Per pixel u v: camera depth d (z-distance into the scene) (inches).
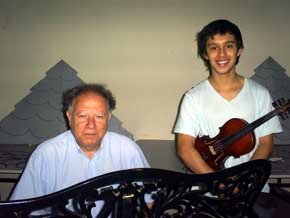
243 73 93.0
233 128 57.2
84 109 44.1
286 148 84.7
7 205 27.9
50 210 35.2
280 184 73.5
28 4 91.3
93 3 91.0
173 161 75.0
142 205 33.3
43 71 93.7
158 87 94.0
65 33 92.3
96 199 31.6
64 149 48.3
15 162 71.9
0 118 94.4
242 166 35.9
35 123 87.3
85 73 93.7
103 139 50.1
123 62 93.3
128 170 31.4
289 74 92.9
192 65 92.7
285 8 90.6
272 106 60.6
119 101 94.6
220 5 90.3
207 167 56.4
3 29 92.4
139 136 95.7
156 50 92.7
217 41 56.6
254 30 91.2
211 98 59.0
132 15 91.4
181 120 60.0
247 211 39.7
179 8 90.7
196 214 36.8
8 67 93.7
